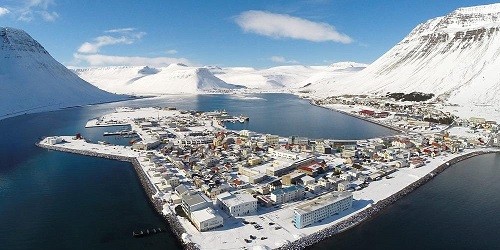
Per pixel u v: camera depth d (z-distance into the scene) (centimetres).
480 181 17088
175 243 11606
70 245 11506
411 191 15775
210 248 10900
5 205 14500
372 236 11881
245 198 13700
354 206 13912
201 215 12375
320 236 11688
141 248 11319
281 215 13138
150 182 16650
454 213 13575
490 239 11681
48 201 14912
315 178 17088
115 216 13550
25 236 12056
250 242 11225
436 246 11275
